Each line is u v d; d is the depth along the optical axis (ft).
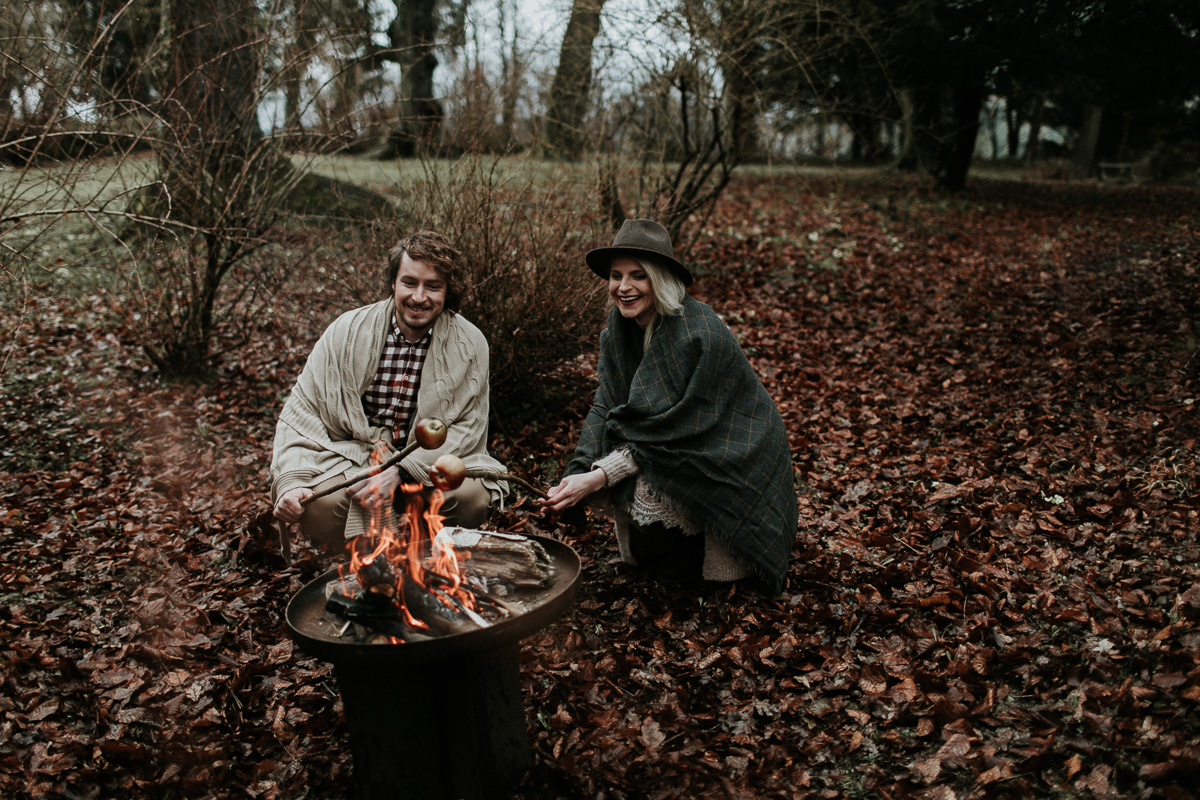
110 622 9.75
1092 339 18.29
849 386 17.11
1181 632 8.10
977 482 12.35
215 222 15.85
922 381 17.13
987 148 117.70
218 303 20.97
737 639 8.93
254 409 16.33
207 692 8.39
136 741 7.79
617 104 21.02
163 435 15.16
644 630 9.37
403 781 6.35
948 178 45.93
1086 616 8.71
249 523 11.75
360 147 30.22
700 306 9.70
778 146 25.04
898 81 36.50
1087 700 7.46
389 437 9.52
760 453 9.49
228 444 14.92
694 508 9.44
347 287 14.57
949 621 9.02
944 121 45.75
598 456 10.03
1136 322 19.11
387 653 5.63
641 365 9.64
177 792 7.20
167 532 11.92
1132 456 12.73
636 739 7.54
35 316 19.12
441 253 9.09
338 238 16.29
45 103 11.27
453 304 9.64
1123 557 9.89
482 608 6.43
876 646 8.71
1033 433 14.08
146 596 10.21
